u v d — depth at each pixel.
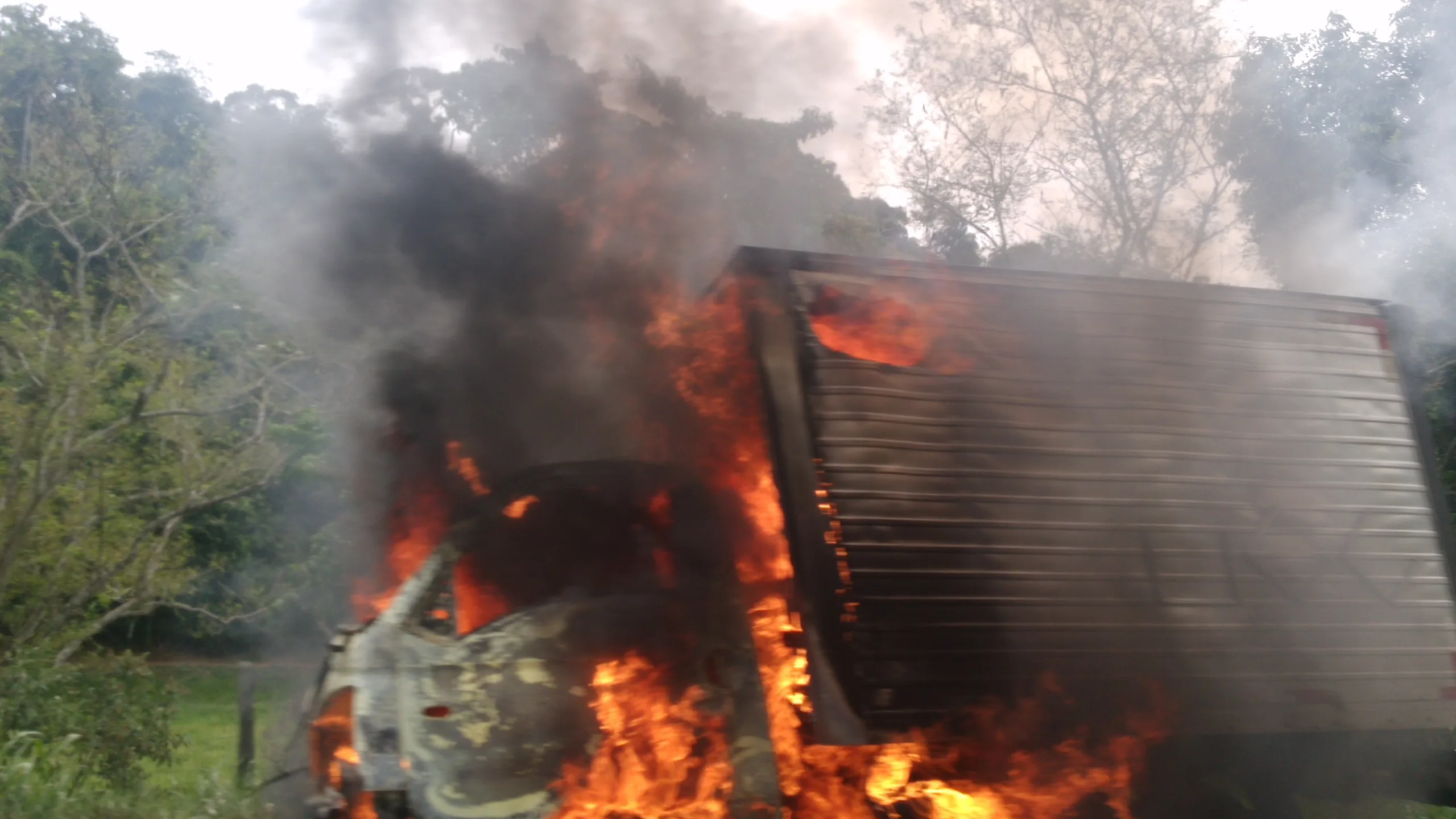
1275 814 4.88
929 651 4.30
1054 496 4.65
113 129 11.48
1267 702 4.71
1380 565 5.11
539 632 4.46
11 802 5.71
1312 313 5.34
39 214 11.27
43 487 9.54
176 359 10.66
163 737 7.49
